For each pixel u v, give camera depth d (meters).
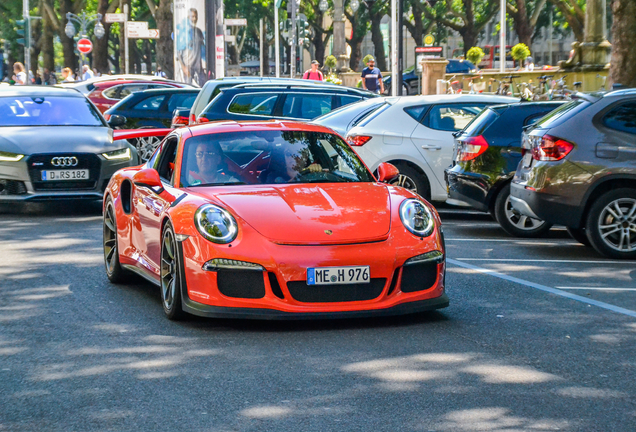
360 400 5.34
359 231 7.02
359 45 84.19
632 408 5.19
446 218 14.97
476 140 12.85
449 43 124.69
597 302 8.28
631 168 10.73
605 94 11.03
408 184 14.47
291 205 7.29
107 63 66.81
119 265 9.14
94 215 14.88
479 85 39.78
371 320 7.43
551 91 32.72
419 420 4.97
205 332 7.06
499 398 5.37
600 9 35.25
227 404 5.29
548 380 5.74
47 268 10.16
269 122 8.98
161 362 6.21
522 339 6.82
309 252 6.82
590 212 10.84
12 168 14.12
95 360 6.29
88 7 80.38
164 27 50.44
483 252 11.36
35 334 7.08
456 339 6.81
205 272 6.90
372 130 14.48
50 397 5.46
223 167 8.12
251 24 86.69
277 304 6.82
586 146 10.80
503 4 47.84
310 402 5.30
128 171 9.40
